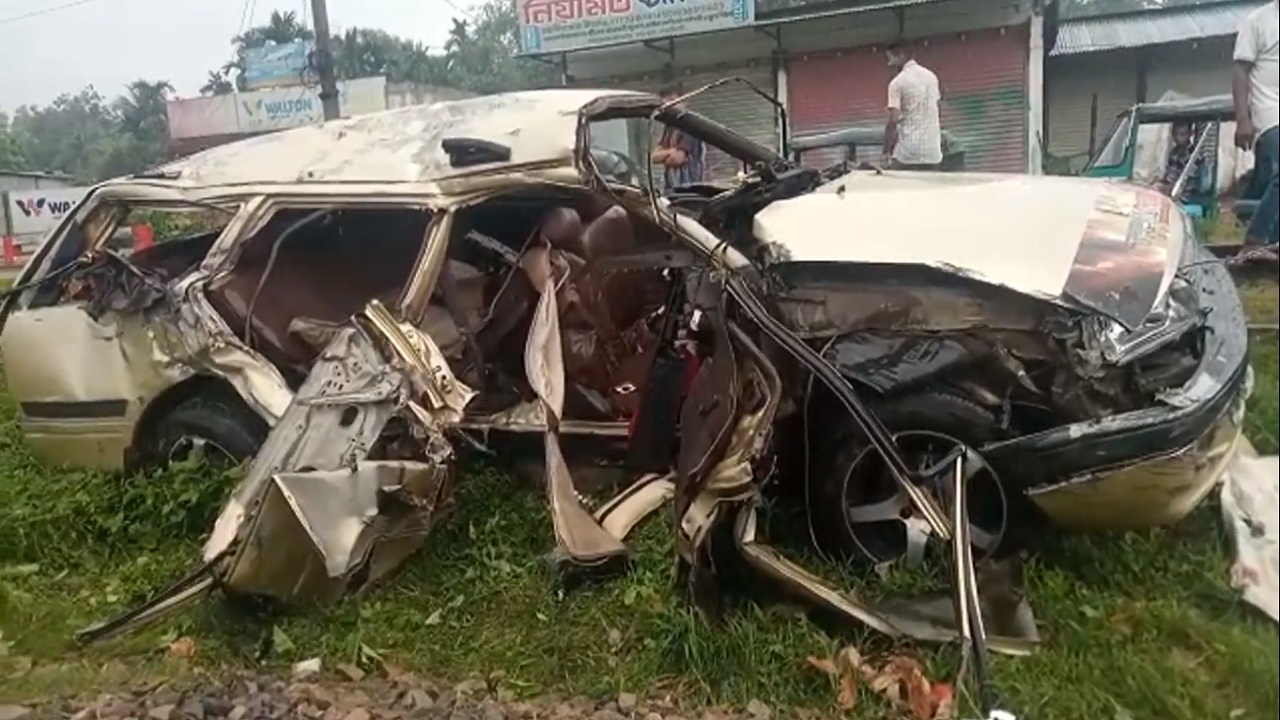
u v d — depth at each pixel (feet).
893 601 10.53
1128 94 29.55
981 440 10.72
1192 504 10.27
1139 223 11.85
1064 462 10.29
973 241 11.62
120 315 14.43
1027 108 31.32
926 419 10.87
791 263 12.07
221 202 14.70
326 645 11.28
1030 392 10.69
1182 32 27.55
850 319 11.62
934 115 26.81
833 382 10.45
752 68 35.65
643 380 13.11
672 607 10.75
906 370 11.04
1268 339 10.03
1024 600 10.27
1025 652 9.61
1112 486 10.23
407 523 11.68
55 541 13.85
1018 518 10.77
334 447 11.58
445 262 13.73
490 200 13.73
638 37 33.68
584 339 13.65
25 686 10.93
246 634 11.67
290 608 11.71
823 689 9.85
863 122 34.14
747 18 33.88
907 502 11.09
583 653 10.80
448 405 12.05
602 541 11.66
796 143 26.66
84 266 14.83
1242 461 9.60
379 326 12.42
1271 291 10.25
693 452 11.09
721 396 11.07
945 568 10.75
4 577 13.16
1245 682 8.66
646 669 10.40
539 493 13.20
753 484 10.37
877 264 11.59
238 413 13.99
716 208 13.87
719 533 10.78
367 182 13.80
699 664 10.18
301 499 10.89
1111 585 10.44
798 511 11.82
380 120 15.11
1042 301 10.73
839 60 34.42
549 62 35.04
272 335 14.35
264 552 11.05
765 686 9.97
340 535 11.05
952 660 9.72
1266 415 9.70
